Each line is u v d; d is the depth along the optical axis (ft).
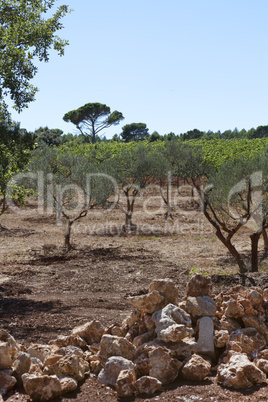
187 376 16.19
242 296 21.38
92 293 44.78
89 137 335.47
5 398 15.33
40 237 86.07
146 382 15.35
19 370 16.49
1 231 91.91
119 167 100.27
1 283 49.60
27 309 36.70
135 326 19.69
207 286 19.92
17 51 45.68
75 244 78.59
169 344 17.56
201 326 18.13
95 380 16.62
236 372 15.37
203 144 155.12
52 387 15.11
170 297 19.75
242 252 69.82
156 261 62.95
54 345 19.84
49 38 48.67
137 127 369.09
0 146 46.57
